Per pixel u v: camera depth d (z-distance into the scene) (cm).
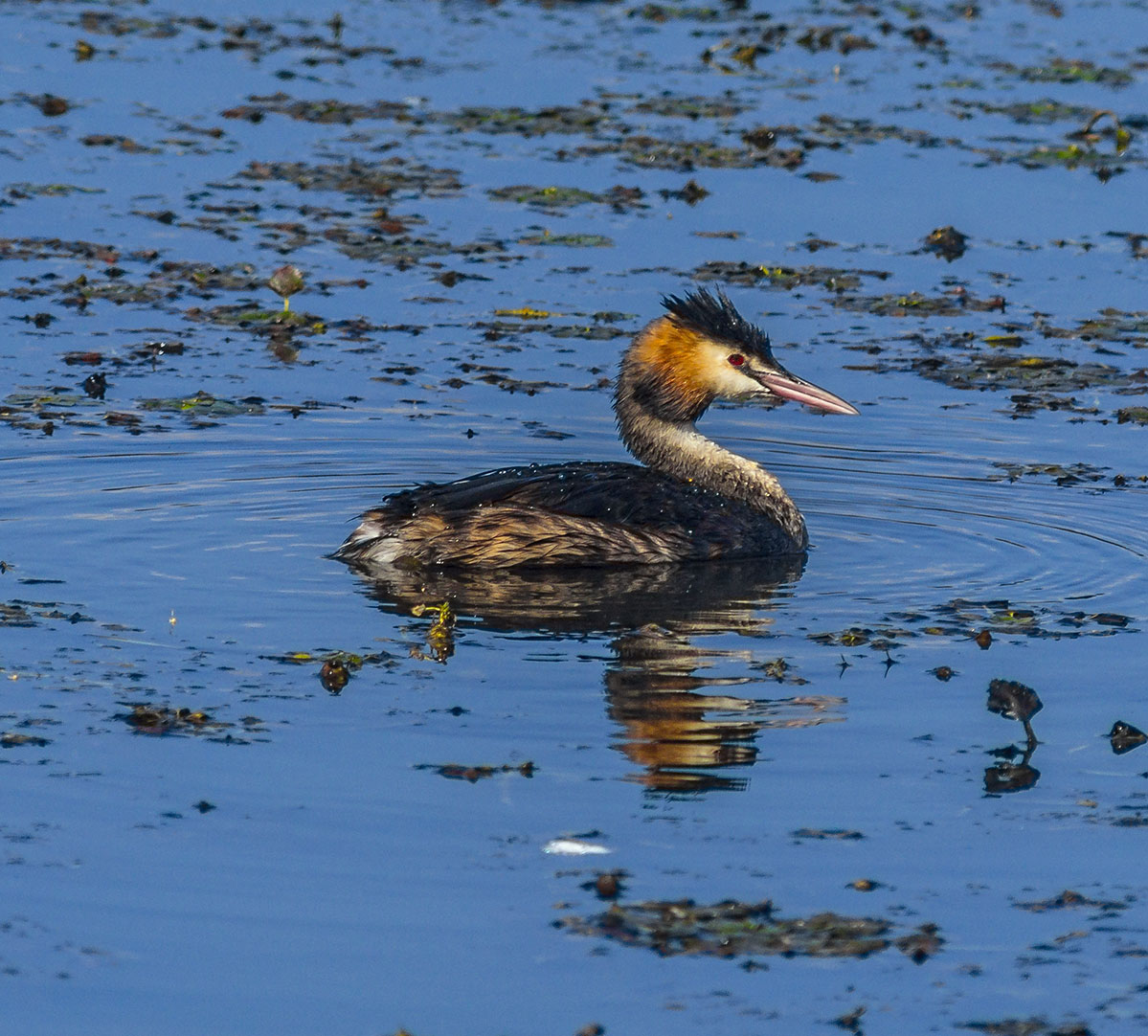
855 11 3762
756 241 2436
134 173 2634
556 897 912
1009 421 1881
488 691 1168
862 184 2672
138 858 941
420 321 2141
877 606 1370
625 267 2327
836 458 1792
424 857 949
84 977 836
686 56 3362
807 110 3017
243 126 2867
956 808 1022
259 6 3644
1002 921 901
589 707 1148
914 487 1706
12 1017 805
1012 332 2148
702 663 1233
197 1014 809
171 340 2053
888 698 1175
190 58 3222
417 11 3659
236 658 1220
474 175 2691
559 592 1392
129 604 1320
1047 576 1450
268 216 2486
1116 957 868
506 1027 802
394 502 1479
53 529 1491
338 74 3162
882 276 2322
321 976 840
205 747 1072
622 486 1512
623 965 853
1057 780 1061
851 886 931
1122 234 2489
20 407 1816
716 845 971
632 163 2755
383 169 2681
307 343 2061
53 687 1157
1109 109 3036
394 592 1379
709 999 827
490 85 3123
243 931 877
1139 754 1100
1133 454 1789
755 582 1430
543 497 1480
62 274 2244
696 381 1630
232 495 1605
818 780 1052
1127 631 1310
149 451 1709
